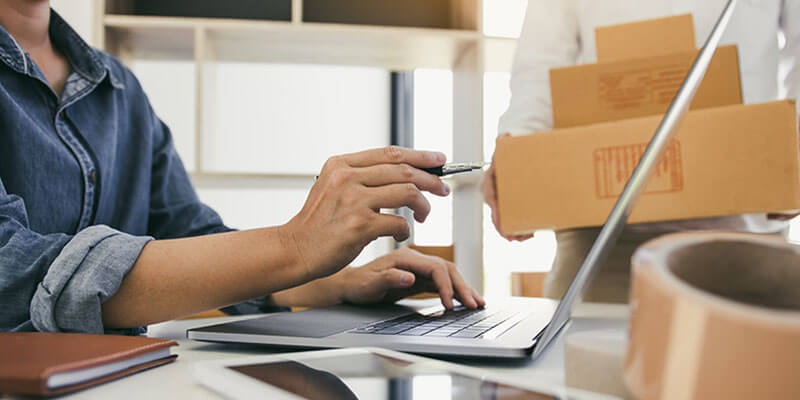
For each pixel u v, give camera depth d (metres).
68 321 0.40
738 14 0.76
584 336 0.21
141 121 0.89
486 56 2.12
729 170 0.69
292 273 0.43
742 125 0.69
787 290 0.13
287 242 0.43
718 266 0.13
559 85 0.86
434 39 2.00
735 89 0.76
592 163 0.77
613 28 0.88
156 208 0.91
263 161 2.63
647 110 0.82
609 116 0.83
